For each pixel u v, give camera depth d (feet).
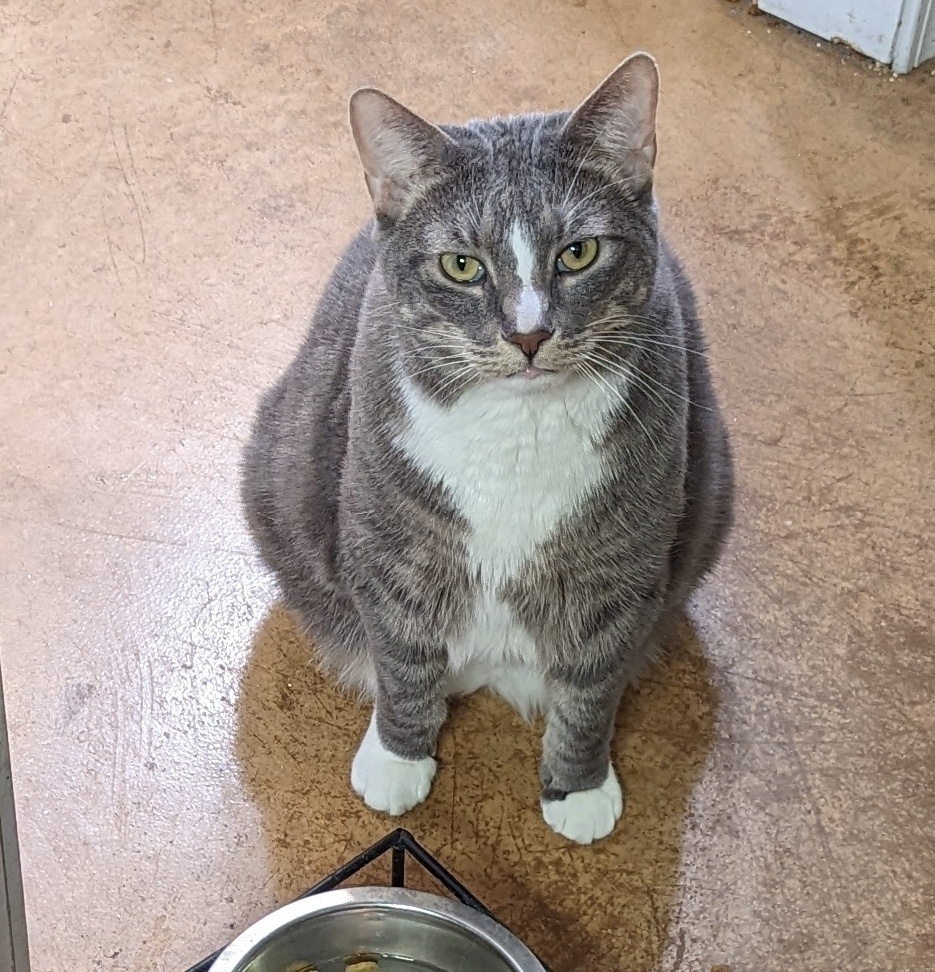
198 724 5.45
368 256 5.10
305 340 5.50
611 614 4.70
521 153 4.01
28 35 8.38
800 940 4.85
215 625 5.75
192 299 6.96
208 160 7.64
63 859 5.04
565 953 4.83
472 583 4.59
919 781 5.25
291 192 7.48
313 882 5.02
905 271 7.06
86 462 6.27
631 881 5.02
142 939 4.84
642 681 5.58
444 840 5.14
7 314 6.86
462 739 5.46
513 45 8.30
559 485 4.27
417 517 4.40
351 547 4.66
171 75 8.14
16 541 5.97
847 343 6.75
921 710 5.45
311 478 4.99
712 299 6.94
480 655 5.05
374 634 4.88
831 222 7.30
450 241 4.00
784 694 5.53
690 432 4.91
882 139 7.73
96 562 5.92
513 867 5.07
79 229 7.27
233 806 5.22
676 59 8.21
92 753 5.34
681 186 7.48
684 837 5.13
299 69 8.17
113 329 6.81
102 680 5.56
